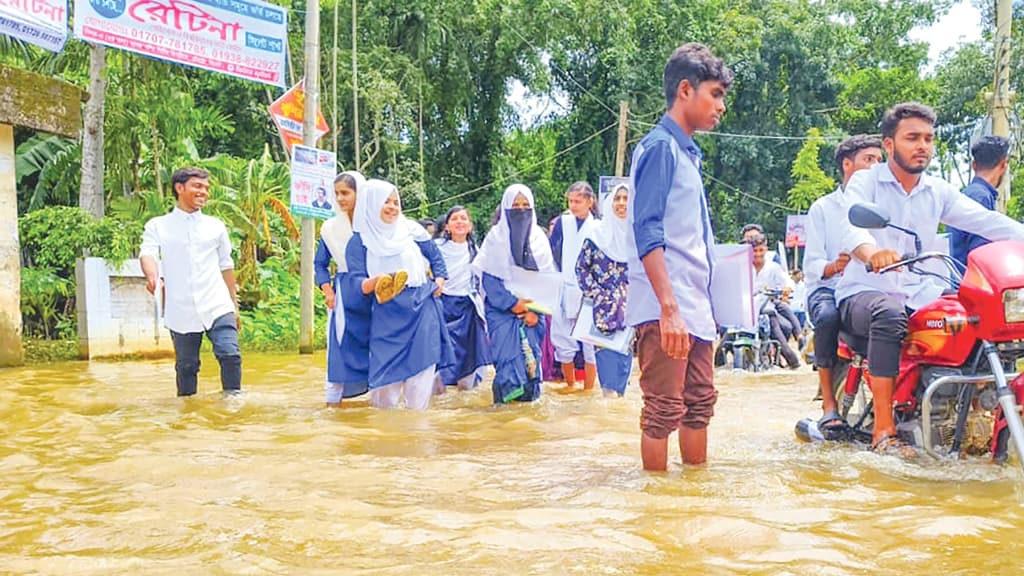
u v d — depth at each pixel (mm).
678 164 3424
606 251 5578
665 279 3326
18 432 4758
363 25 25031
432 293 6113
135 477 3555
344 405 6191
